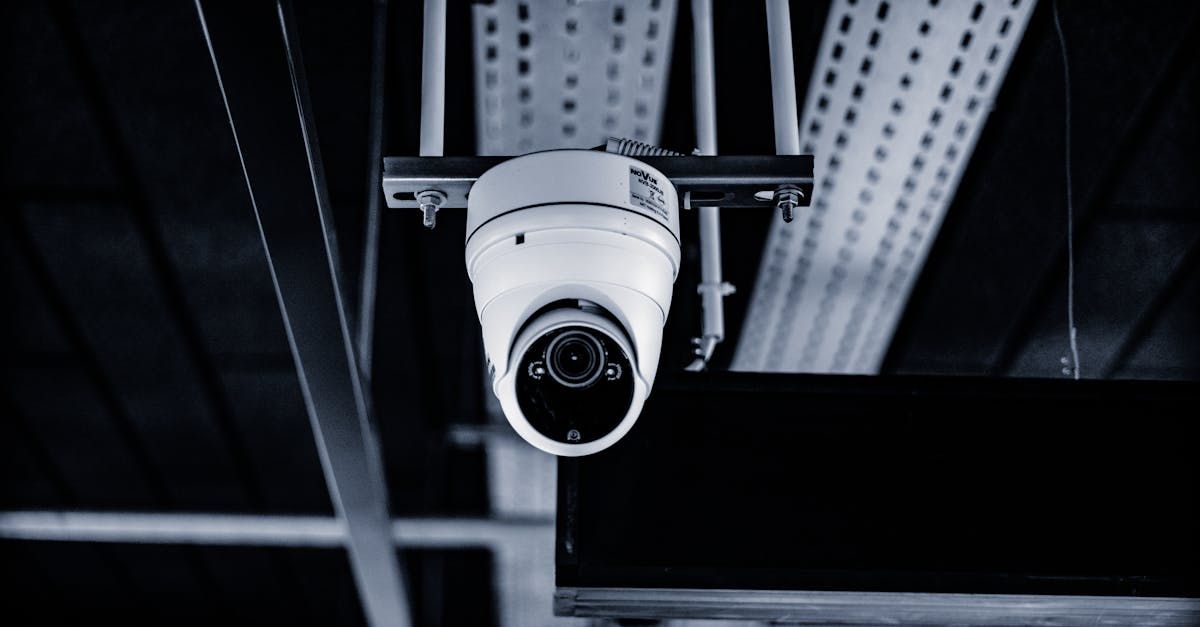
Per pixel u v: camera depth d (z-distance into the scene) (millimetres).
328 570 3654
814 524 1607
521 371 1248
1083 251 2395
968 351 2598
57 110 2205
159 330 2713
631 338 1241
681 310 2418
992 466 1670
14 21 2033
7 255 2523
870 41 2104
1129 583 1596
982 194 2301
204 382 2865
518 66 2119
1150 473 1682
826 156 2260
